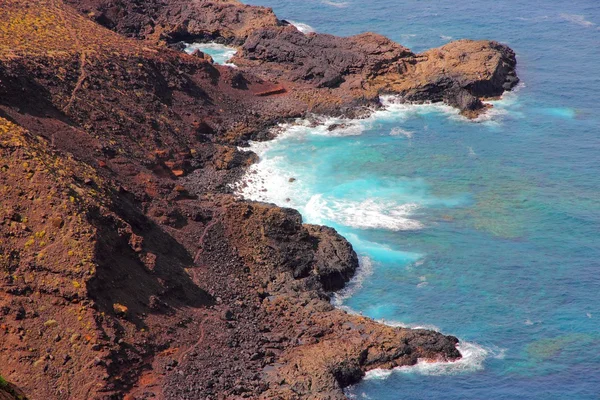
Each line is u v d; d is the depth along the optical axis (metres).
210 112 137.50
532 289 97.62
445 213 114.69
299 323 88.75
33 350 75.38
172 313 85.56
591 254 104.38
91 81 123.06
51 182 86.00
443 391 81.69
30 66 117.62
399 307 94.94
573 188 120.56
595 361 85.50
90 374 74.31
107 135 115.88
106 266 82.75
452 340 87.69
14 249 81.19
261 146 133.38
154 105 128.75
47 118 111.25
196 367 80.06
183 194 108.31
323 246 101.44
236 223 101.25
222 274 95.12
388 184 122.56
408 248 106.38
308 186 121.25
